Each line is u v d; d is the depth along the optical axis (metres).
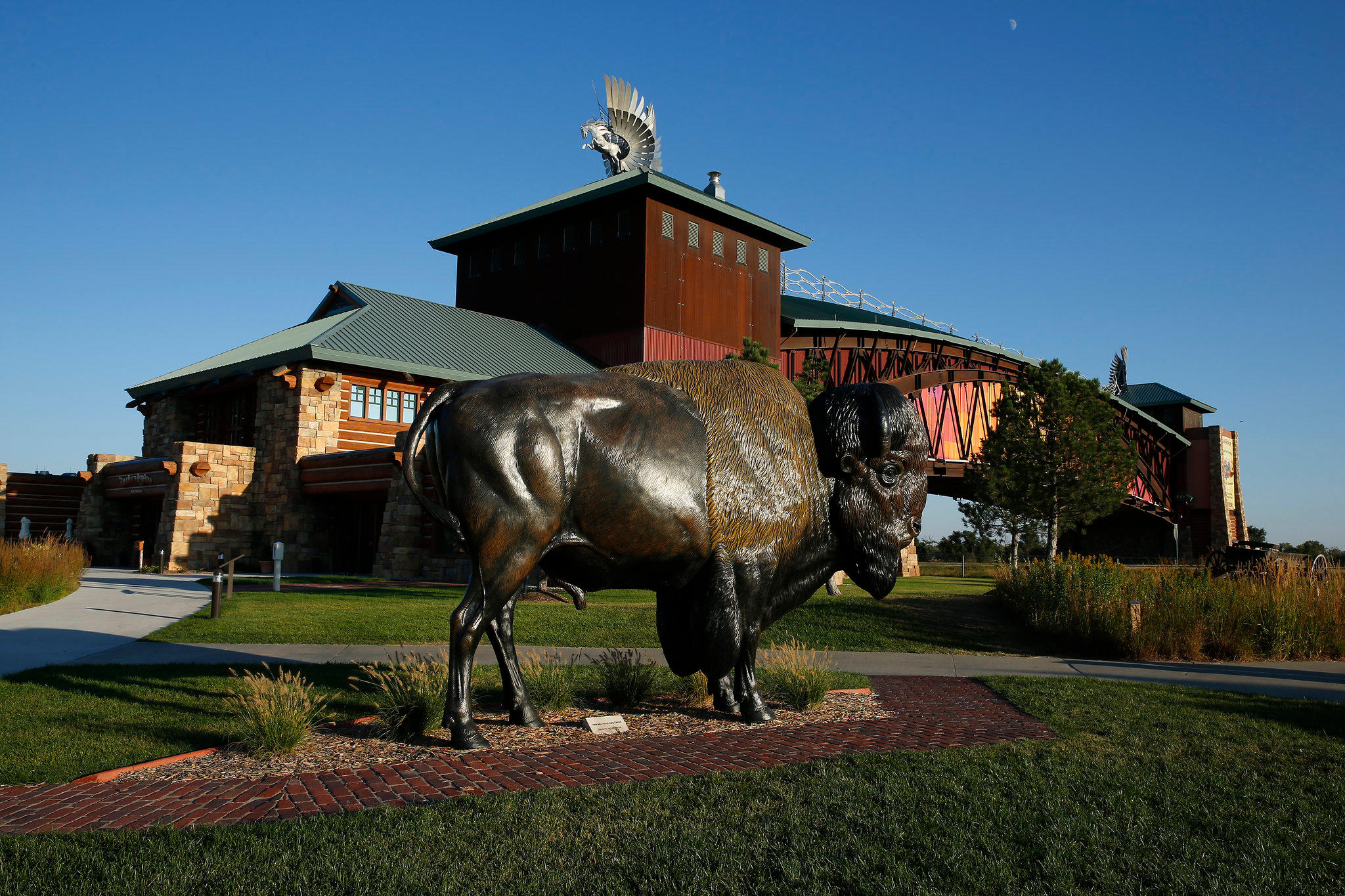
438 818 4.65
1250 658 12.84
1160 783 5.49
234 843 4.26
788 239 46.75
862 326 48.25
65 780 5.48
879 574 7.48
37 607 16.03
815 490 7.32
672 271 41.47
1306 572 15.07
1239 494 78.06
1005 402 38.22
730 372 7.23
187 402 35.88
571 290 43.12
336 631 13.30
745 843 4.34
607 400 6.53
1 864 3.99
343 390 30.48
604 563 6.61
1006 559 46.59
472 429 6.11
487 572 6.12
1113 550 79.12
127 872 3.91
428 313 37.72
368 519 29.52
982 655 13.01
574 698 8.18
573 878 3.90
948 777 5.55
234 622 14.16
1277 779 5.68
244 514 30.09
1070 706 8.24
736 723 7.25
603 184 42.03
